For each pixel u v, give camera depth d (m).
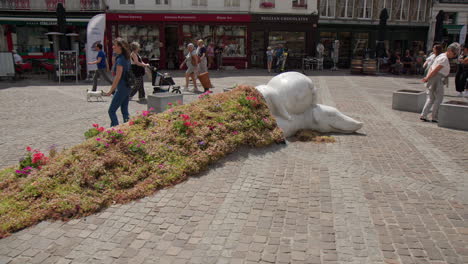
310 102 7.62
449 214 4.18
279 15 28.17
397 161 6.00
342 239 3.64
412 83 18.72
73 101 11.49
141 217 4.03
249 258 3.33
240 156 5.85
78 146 5.16
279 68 24.95
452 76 23.75
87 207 4.10
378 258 3.34
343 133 7.81
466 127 8.20
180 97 8.44
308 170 5.50
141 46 27.03
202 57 13.99
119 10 26.12
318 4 28.94
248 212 4.18
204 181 4.98
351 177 5.26
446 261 3.29
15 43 25.11
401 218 4.08
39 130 7.80
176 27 27.62
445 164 5.88
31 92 13.59
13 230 3.71
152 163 5.07
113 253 3.39
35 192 4.23
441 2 31.19
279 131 6.71
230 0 27.47
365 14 30.23
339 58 30.61
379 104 11.80
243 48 28.39
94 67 17.70
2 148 6.53
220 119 6.32
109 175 4.68
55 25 25.20
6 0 24.50
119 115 9.30
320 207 4.32
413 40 31.77
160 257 3.34
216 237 3.66
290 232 3.77
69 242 3.55
